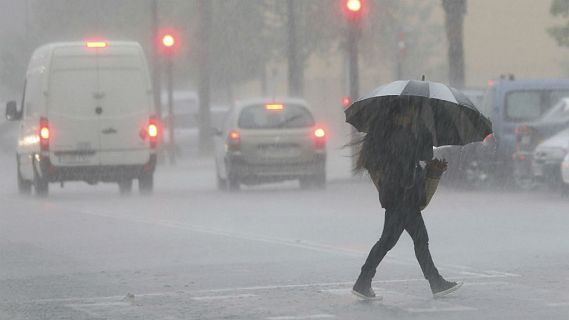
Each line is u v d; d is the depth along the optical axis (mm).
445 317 22047
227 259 31875
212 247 34938
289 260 31453
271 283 26984
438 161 23781
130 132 60094
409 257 31703
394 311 22797
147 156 60125
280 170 61125
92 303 24484
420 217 24078
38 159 59750
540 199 52562
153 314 22875
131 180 62812
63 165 59500
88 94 59781
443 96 23578
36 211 50594
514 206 48719
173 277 28391
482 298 24297
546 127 56781
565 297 24344
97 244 36500
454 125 24000
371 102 23844
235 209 49656
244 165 60875
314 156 61438
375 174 23891
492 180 58875
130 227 42062
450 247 34062
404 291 25422
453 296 24594
